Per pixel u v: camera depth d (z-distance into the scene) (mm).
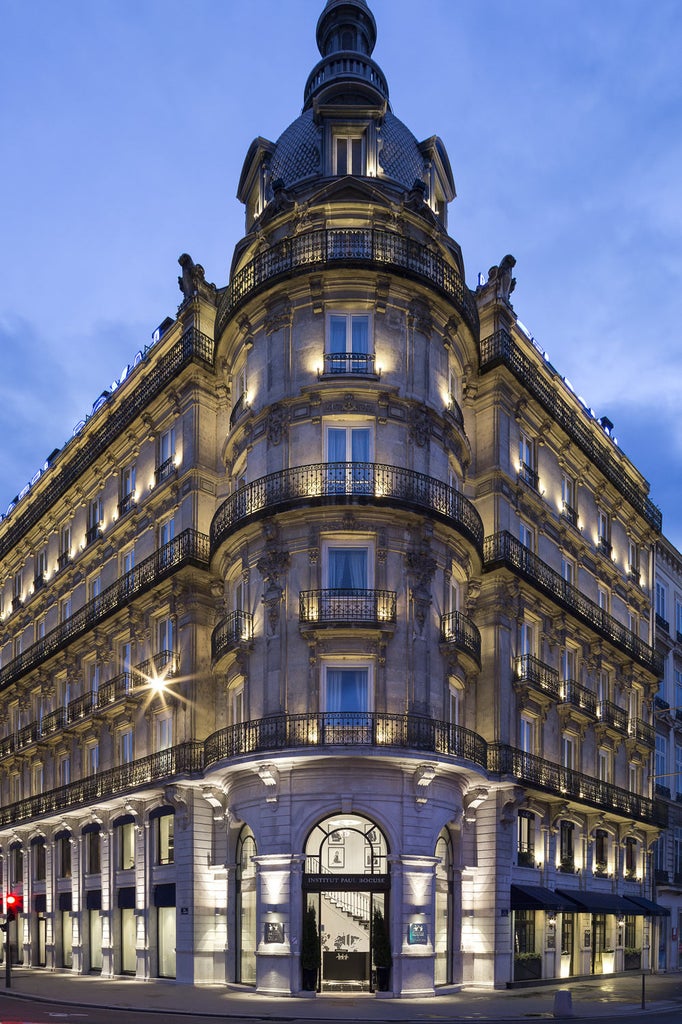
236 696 31781
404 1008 24406
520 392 37812
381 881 27219
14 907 32406
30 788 49031
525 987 31969
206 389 36719
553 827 36156
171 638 35906
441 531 30672
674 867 51250
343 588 28781
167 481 37062
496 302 37219
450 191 40000
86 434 46594
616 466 48406
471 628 32156
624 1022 23000
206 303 37625
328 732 27484
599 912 36188
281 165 37156
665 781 51781
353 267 30844
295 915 26969
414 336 31906
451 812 29453
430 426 31594
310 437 30641
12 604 55906
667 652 54250
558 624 38500
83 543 46250
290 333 31906
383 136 36625
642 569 51031
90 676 43406
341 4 42219
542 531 39156
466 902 31656
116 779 36719
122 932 36719
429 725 28312
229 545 32125
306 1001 25562
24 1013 23703
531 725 36094
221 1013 23016
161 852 34594
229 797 30922
